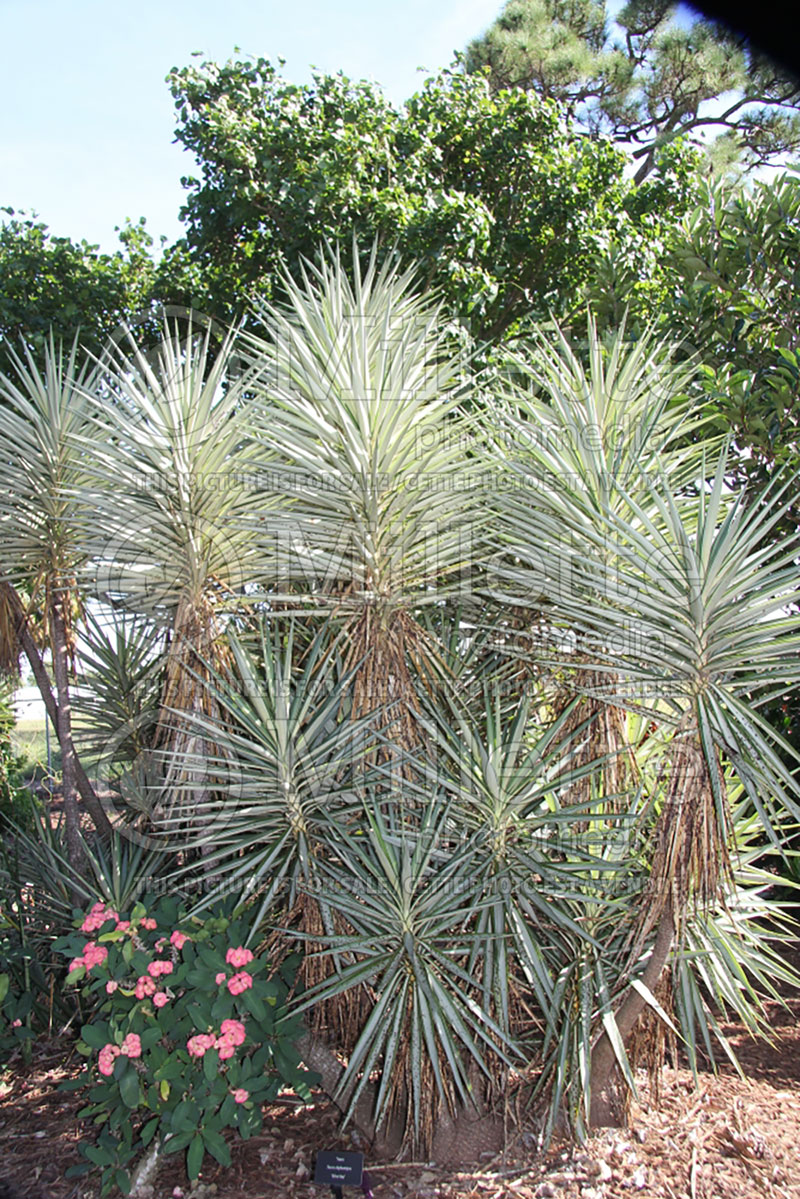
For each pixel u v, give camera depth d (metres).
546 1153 2.48
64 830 3.86
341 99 5.46
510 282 5.98
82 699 3.53
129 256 5.55
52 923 3.42
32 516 3.28
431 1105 2.51
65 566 3.30
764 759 2.20
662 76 9.52
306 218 5.04
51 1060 3.18
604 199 6.11
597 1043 2.55
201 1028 2.25
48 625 3.37
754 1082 2.88
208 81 5.26
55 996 3.41
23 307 5.02
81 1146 2.29
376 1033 2.46
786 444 3.60
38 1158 2.57
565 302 5.86
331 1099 2.70
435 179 5.71
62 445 3.25
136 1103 2.21
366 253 4.89
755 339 3.99
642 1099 2.79
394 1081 2.47
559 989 2.45
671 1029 2.51
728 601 2.19
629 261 4.98
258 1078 2.31
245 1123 2.31
